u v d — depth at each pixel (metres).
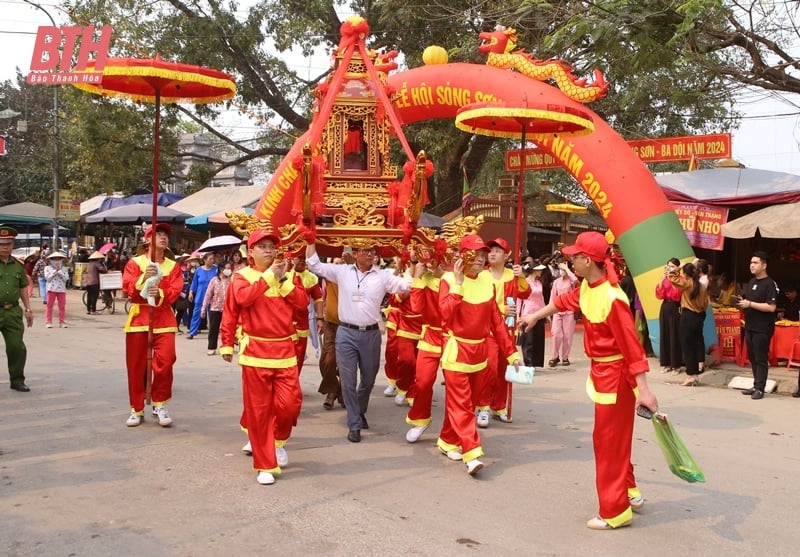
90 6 20.92
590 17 12.38
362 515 5.20
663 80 13.67
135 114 23.53
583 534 4.94
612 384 5.06
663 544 4.79
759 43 13.06
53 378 10.30
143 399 7.71
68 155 30.53
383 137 7.78
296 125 24.31
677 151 14.45
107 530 4.82
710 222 13.46
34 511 5.15
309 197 6.84
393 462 6.64
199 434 7.43
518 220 8.49
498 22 14.86
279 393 6.14
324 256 8.59
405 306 8.85
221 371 11.52
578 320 19.64
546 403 9.66
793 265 16.58
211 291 13.41
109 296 20.31
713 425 8.42
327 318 8.84
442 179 22.39
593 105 16.91
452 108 13.16
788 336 11.95
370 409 9.07
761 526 5.16
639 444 7.50
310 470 6.32
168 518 5.06
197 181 26.88
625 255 11.93
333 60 8.23
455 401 6.41
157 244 7.52
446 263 7.17
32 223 27.61
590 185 11.94
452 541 4.75
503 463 6.70
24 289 9.56
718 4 10.86
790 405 9.62
